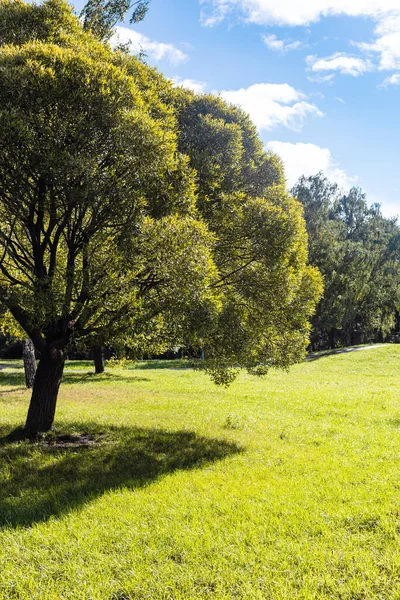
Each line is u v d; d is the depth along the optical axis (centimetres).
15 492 810
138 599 489
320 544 588
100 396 2064
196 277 941
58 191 962
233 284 1232
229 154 1216
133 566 547
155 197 1029
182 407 1744
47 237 1141
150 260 964
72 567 547
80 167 909
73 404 1814
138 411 1653
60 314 991
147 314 1008
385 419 1420
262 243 1148
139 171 977
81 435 1250
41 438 1188
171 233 949
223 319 1138
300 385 2472
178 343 1164
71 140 977
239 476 870
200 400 1923
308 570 530
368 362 3647
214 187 1195
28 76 909
